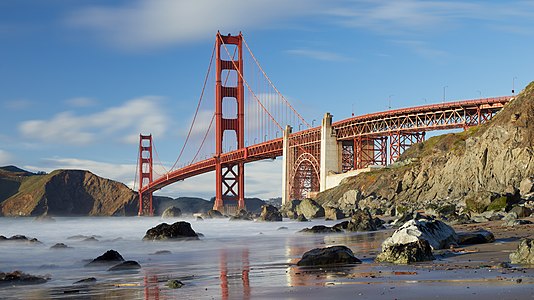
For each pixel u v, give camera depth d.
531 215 48.12
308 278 18.20
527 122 111.94
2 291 18.89
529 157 106.81
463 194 113.19
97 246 40.81
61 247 38.88
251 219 98.56
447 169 123.25
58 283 21.03
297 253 31.00
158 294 16.58
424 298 13.25
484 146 115.25
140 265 26.50
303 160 189.12
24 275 22.12
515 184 105.88
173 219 139.25
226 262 26.77
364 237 42.06
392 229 51.31
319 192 172.62
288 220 91.50
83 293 17.66
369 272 18.75
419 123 165.25
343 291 14.95
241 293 15.73
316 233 50.22
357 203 134.62
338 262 22.12
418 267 19.41
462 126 152.62
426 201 113.38
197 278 20.31
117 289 18.25
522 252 19.16
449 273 17.38
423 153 142.88
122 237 53.72
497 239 28.83
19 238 44.28
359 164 176.75
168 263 27.41
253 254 31.23
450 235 26.05
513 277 15.87
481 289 14.07
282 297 14.53
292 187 191.25
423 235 24.78
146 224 107.81
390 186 134.12
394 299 13.36
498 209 53.81
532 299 12.50
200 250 35.53
